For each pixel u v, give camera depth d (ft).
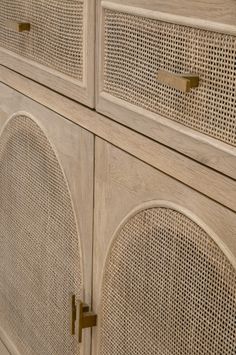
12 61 4.13
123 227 3.23
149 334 3.15
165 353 3.04
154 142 2.86
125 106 3.01
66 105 3.57
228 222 2.50
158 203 2.90
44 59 3.73
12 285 4.77
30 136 4.07
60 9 3.43
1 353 5.13
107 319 3.53
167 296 2.96
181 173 2.72
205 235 2.64
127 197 3.15
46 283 4.19
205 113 2.53
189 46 2.55
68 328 3.96
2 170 4.58
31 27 3.79
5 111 4.38
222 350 2.65
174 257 2.87
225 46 2.37
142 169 2.99
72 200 3.68
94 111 3.31
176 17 2.56
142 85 2.89
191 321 2.82
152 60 2.78
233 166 2.42
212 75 2.46
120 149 3.14
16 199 4.44
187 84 2.49
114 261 3.36
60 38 3.50
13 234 4.59
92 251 3.58
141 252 3.11
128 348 3.35
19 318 4.73
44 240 4.13
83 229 3.63
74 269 3.80
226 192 2.48
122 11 2.90
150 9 2.72
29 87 3.96
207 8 2.40
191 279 2.77
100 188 3.38
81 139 3.48
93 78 3.26
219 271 2.59
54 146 3.78
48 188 3.95
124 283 3.30
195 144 2.60
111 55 3.07
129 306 3.29
